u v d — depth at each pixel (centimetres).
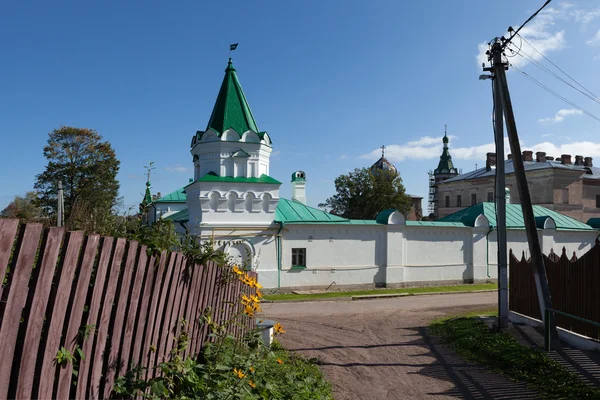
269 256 2408
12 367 304
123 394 421
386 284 2647
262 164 2489
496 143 1455
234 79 2520
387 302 2152
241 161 2408
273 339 1183
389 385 934
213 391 519
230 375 571
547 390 879
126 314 435
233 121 2428
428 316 1762
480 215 2956
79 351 354
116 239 402
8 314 289
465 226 2908
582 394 826
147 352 480
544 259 1354
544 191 5181
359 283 2594
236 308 866
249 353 695
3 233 277
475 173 6438
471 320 1562
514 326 1400
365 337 1392
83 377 368
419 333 1456
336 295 2331
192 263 603
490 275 2967
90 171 4209
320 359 1116
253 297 761
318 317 1733
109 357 407
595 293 1119
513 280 1578
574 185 5262
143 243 476
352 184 5025
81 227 523
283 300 2167
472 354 1167
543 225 3145
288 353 1129
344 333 1446
